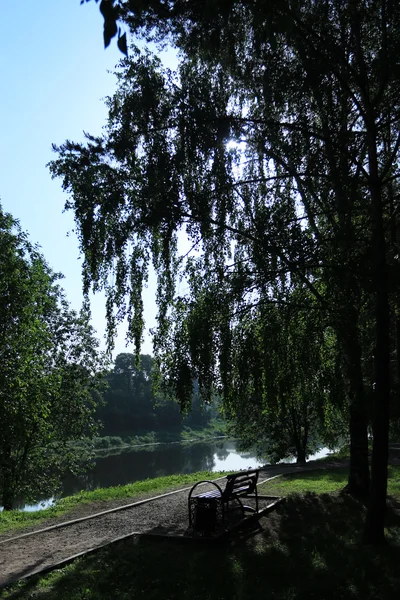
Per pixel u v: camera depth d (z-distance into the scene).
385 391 7.52
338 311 8.23
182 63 9.84
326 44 7.95
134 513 10.16
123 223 9.53
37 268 20.69
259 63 8.84
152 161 9.03
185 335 9.52
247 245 9.63
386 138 9.36
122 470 41.91
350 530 8.09
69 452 26.25
